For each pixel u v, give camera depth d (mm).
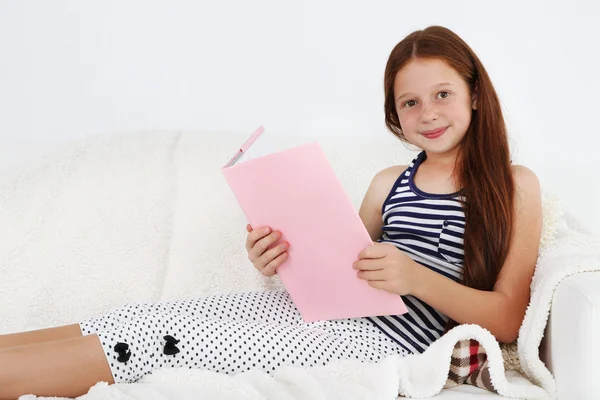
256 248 1305
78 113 2143
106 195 1761
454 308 1271
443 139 1378
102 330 1141
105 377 1090
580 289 1106
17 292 1608
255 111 2119
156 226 1726
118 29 2107
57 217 1717
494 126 1389
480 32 2055
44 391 1051
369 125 2088
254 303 1360
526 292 1321
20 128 2150
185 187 1774
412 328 1329
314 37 2082
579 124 2061
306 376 1100
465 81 1379
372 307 1271
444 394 1151
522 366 1232
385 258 1213
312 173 1196
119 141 1879
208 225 1716
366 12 2064
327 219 1224
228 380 1056
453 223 1379
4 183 1771
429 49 1364
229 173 1277
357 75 2082
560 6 2027
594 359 1078
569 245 1313
